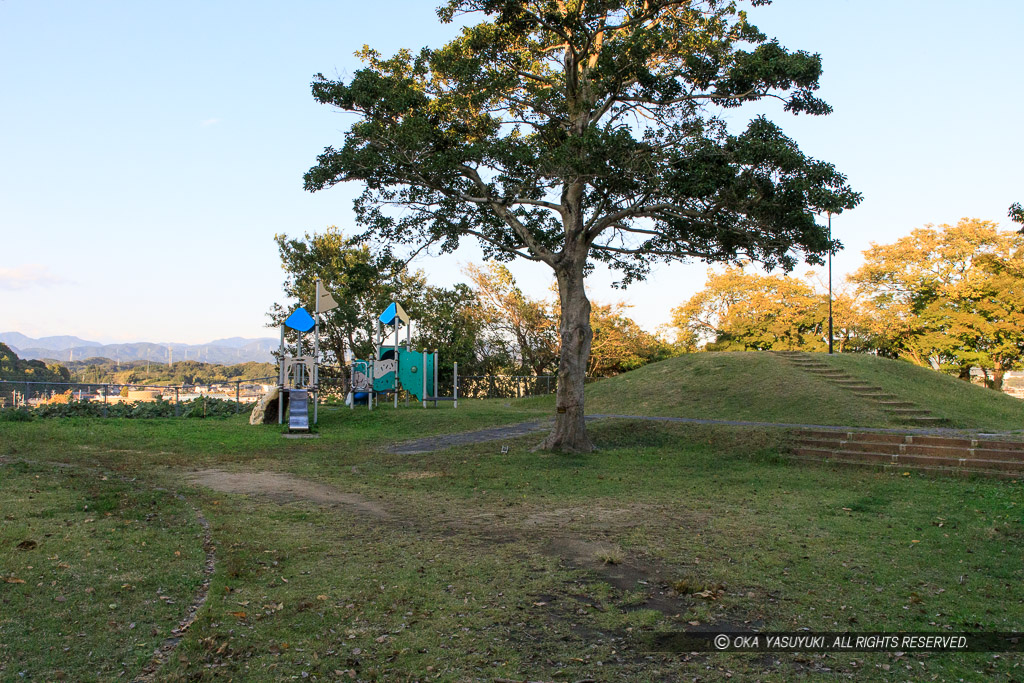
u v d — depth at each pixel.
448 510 10.68
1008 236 40.25
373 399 28.81
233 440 18.58
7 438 16.66
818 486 13.02
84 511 8.99
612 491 12.47
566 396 17.45
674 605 6.62
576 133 16.84
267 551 7.89
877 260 44.75
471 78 16.61
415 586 6.89
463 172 17.00
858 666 5.34
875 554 8.35
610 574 7.49
